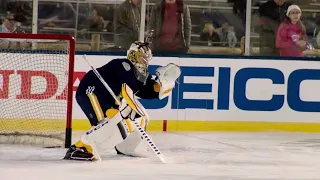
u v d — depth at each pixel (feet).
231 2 74.49
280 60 72.18
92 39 73.97
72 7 73.26
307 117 72.64
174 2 73.26
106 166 42.93
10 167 41.68
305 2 75.51
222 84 71.51
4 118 63.77
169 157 48.47
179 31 73.67
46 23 73.05
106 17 73.77
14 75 63.93
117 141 45.01
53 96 63.67
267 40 75.05
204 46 75.25
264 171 42.88
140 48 46.37
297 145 59.00
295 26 74.95
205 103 71.36
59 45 63.52
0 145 53.42
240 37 74.84
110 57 70.03
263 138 64.34
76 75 69.46
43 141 54.60
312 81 72.54
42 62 63.67
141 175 39.65
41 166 42.32
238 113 71.87
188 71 71.05
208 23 74.95
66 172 40.01
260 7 74.74
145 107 70.44
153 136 64.03
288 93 72.38
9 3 72.28
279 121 72.38
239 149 54.90
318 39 75.82
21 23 72.64
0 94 63.67
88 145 44.91
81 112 69.15
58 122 63.72
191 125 71.20
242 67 71.72
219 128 71.72
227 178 39.55
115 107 45.80
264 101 72.18
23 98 63.82
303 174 42.04
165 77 47.37
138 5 73.26
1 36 53.01
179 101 70.90
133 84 45.55
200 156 49.65
